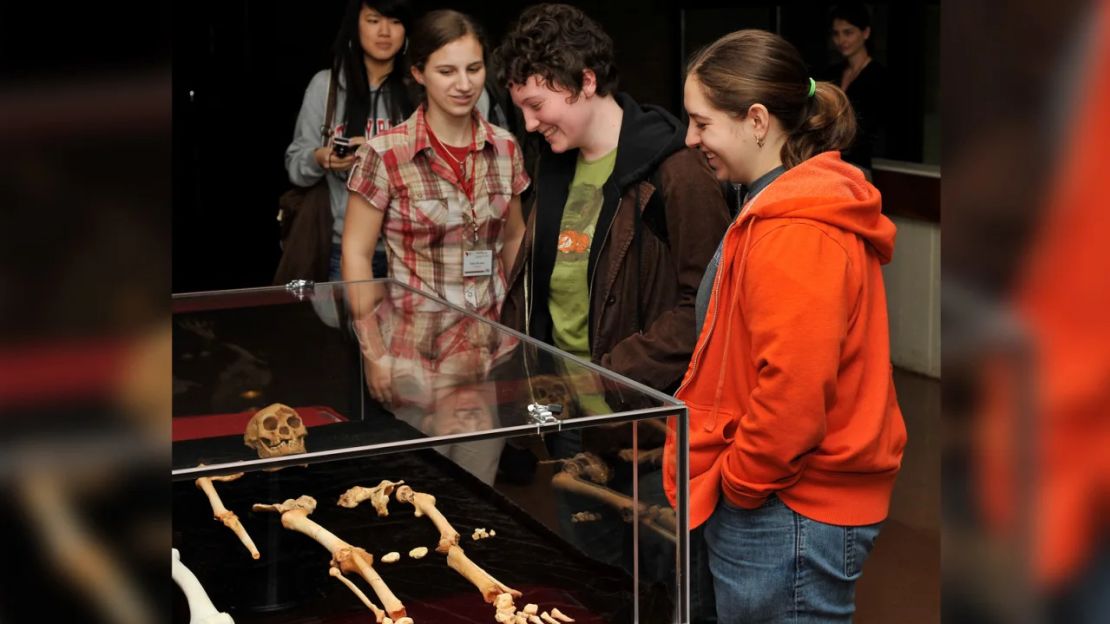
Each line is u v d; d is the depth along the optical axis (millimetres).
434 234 2955
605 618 1628
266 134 5367
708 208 2248
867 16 5418
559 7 2393
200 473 1504
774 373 1711
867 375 1842
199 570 1634
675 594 1658
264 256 5465
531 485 1691
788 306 1704
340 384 1927
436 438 1591
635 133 2355
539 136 2564
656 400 1677
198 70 5254
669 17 5996
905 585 3391
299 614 1590
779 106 1863
